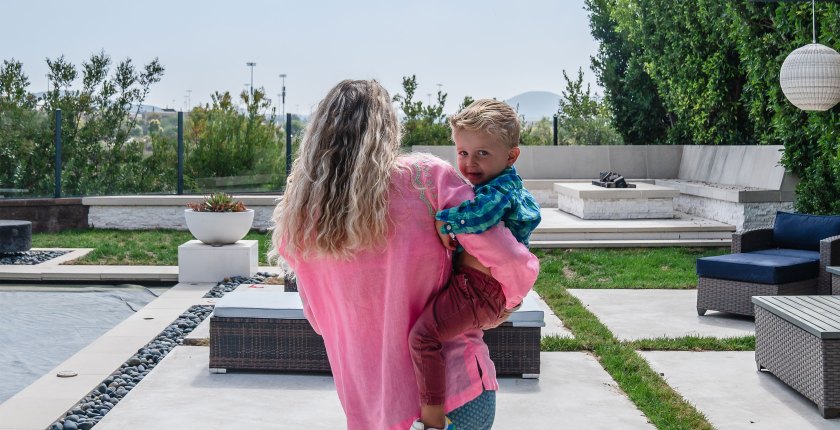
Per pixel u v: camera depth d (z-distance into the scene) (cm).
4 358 653
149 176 1625
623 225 1229
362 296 227
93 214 1499
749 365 600
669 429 454
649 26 1625
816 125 989
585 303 839
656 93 1798
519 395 527
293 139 1691
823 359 479
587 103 2008
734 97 1447
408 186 224
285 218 226
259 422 474
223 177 1658
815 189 1038
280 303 589
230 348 577
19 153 1531
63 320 800
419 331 225
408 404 228
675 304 834
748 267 740
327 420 480
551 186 1631
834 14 932
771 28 1126
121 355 632
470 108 237
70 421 473
